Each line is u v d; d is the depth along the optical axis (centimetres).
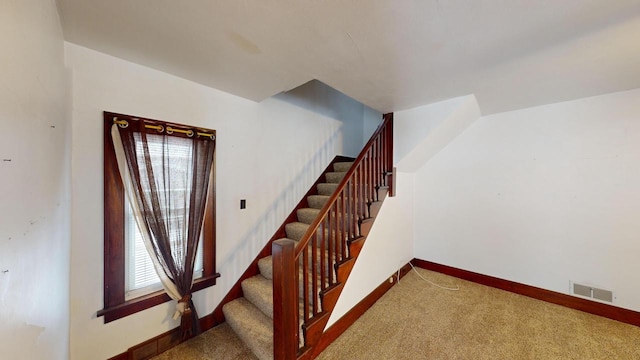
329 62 159
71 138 135
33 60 69
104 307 151
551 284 244
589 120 223
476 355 172
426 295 262
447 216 317
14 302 52
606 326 204
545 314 223
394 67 166
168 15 113
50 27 90
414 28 122
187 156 187
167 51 147
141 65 164
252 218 238
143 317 167
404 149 268
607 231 215
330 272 187
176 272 175
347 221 232
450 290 274
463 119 265
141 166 164
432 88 204
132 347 162
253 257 239
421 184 341
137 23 119
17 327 54
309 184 306
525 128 258
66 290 121
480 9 108
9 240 51
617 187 211
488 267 285
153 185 167
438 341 187
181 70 172
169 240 173
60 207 105
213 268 206
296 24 119
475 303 244
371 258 243
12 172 53
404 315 223
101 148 150
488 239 285
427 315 223
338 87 203
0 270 46
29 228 63
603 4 104
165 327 178
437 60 156
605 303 216
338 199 194
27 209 62
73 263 139
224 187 214
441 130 257
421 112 255
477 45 138
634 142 203
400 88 204
